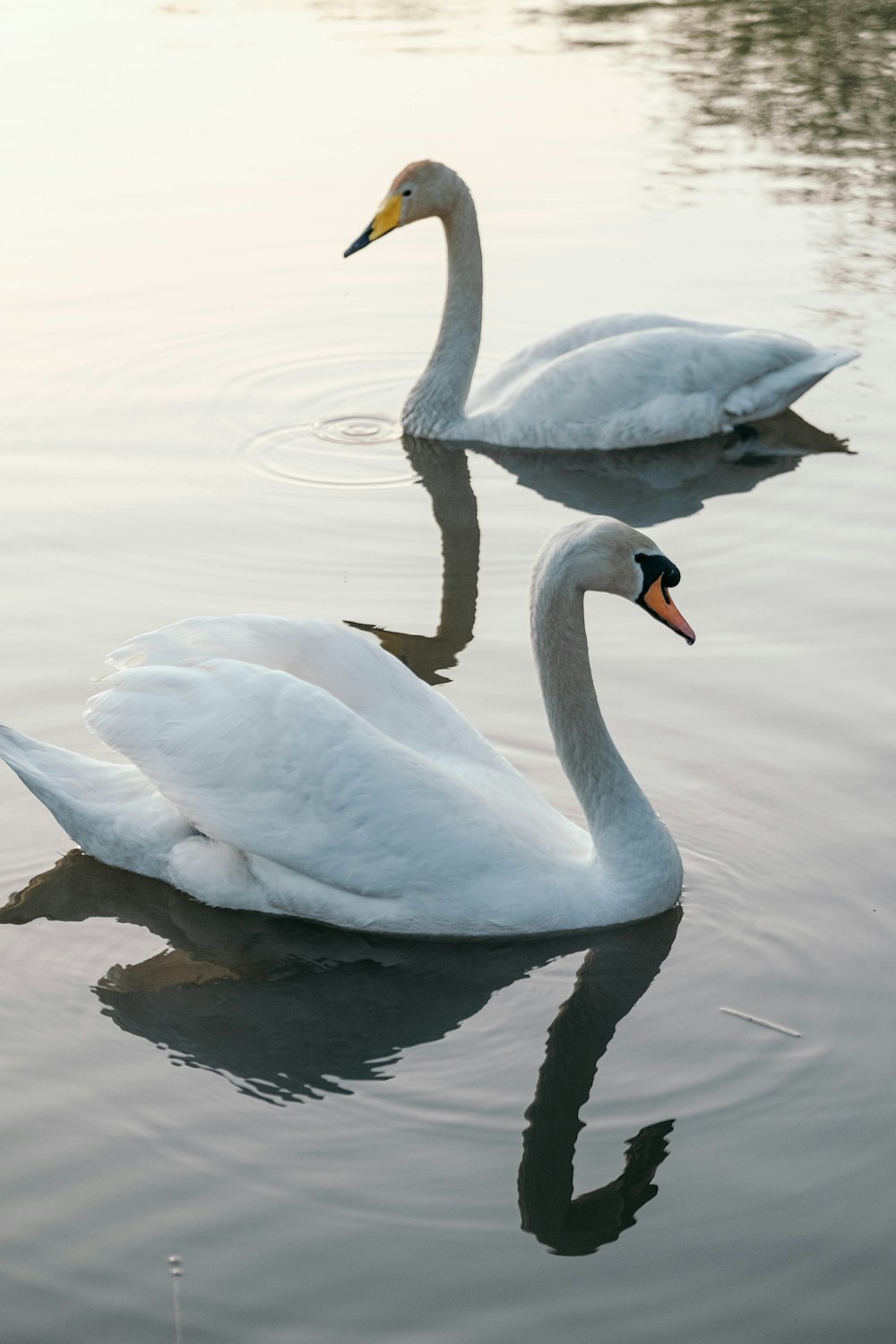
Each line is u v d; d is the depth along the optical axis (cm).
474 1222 659
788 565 1230
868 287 1769
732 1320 613
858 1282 629
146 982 812
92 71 2427
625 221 1945
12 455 1414
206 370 1596
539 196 2011
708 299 1742
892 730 988
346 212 1934
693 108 2319
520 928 845
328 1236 653
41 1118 715
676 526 1319
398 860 839
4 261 1797
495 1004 799
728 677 1055
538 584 864
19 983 809
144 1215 663
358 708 894
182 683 864
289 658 898
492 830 848
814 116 2294
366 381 1606
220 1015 788
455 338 1533
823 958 815
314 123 2208
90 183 2003
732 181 2066
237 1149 699
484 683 1069
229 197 1970
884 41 2614
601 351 1543
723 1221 658
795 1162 688
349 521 1330
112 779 902
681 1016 782
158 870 890
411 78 2408
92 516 1308
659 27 2712
